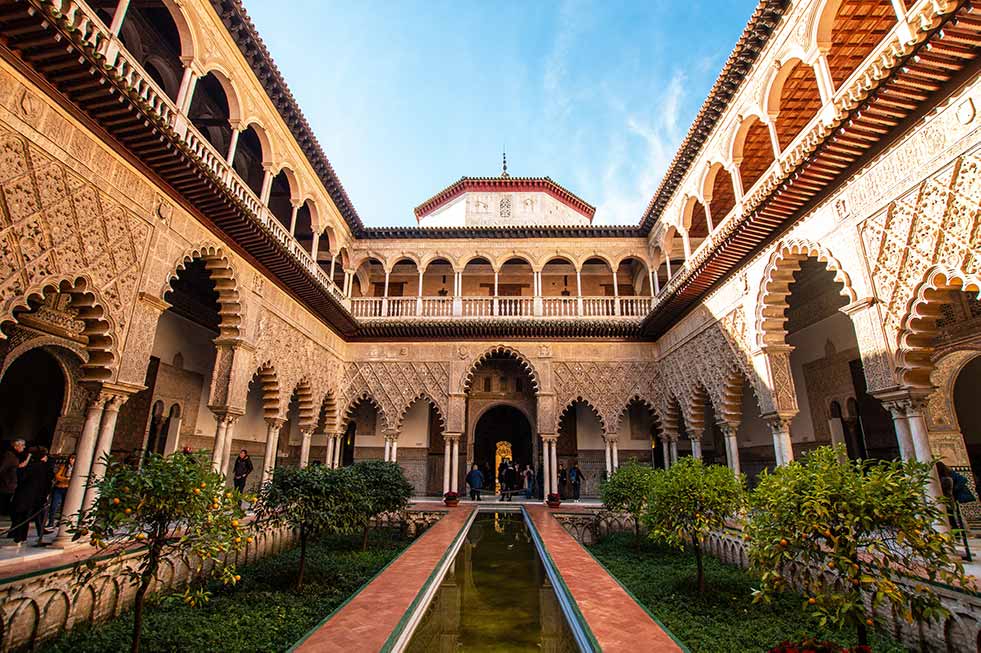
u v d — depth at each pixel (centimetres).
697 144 1073
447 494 1316
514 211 1711
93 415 581
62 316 819
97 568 484
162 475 385
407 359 1451
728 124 949
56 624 449
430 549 723
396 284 1667
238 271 888
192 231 759
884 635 473
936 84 501
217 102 981
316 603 559
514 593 577
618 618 423
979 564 518
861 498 350
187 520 401
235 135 847
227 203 747
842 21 727
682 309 1201
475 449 1834
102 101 535
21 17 424
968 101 487
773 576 385
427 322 1400
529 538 945
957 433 840
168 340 1064
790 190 691
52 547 538
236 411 864
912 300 558
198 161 662
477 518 1181
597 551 916
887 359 584
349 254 1473
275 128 984
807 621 504
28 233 491
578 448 1591
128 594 531
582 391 1406
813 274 1109
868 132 575
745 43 825
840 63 817
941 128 517
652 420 1593
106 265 589
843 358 1027
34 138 496
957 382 978
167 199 700
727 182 1180
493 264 1483
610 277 1666
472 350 1444
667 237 1323
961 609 407
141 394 983
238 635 461
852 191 647
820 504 355
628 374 1413
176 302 1082
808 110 938
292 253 968
